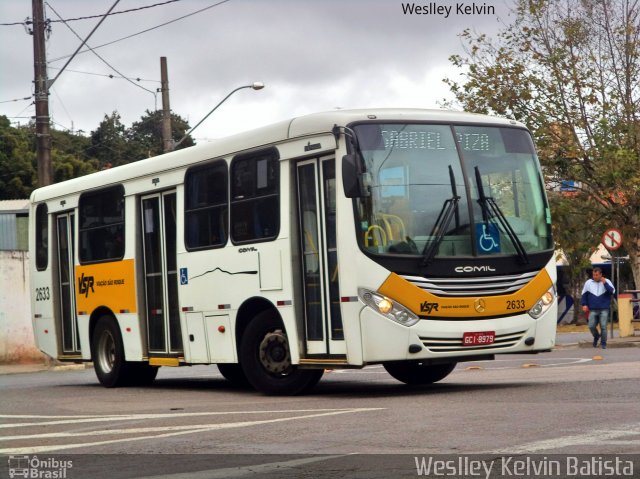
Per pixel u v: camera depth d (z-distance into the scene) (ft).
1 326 94.58
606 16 123.13
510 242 48.08
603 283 91.76
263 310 52.39
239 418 40.29
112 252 64.08
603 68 123.03
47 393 60.44
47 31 96.32
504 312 47.44
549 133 120.98
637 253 123.03
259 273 51.13
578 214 121.39
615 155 117.08
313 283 48.47
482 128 49.14
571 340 115.03
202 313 55.57
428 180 47.03
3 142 234.17
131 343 62.18
